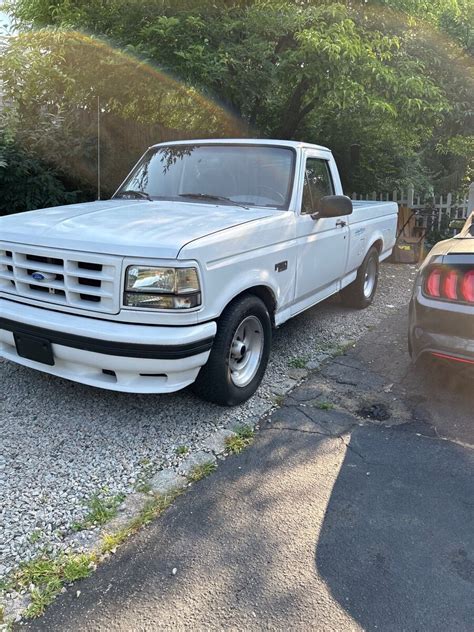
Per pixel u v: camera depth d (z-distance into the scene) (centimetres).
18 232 344
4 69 749
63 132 765
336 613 216
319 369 456
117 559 242
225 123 841
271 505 280
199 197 443
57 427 346
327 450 331
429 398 403
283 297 416
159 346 302
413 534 260
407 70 836
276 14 778
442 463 320
